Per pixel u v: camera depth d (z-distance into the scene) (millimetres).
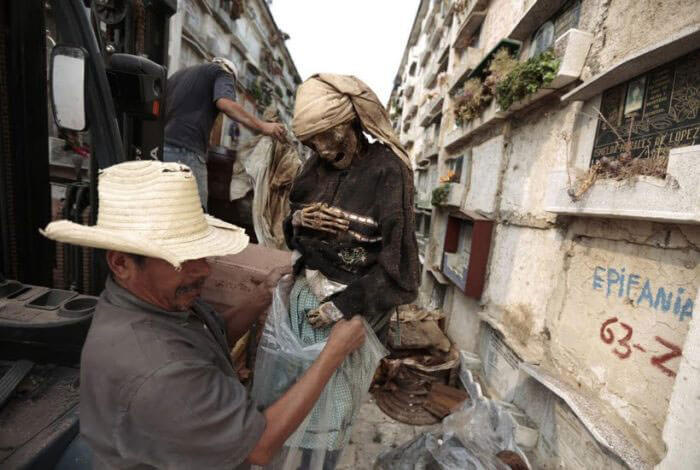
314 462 1358
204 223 1045
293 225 1438
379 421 3355
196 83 2824
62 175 5020
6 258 2053
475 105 4770
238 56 15656
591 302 2268
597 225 2271
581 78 2625
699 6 1617
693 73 1610
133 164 944
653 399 1705
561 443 2357
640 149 1923
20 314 1683
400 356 4250
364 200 1236
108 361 838
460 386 4156
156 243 892
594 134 2373
